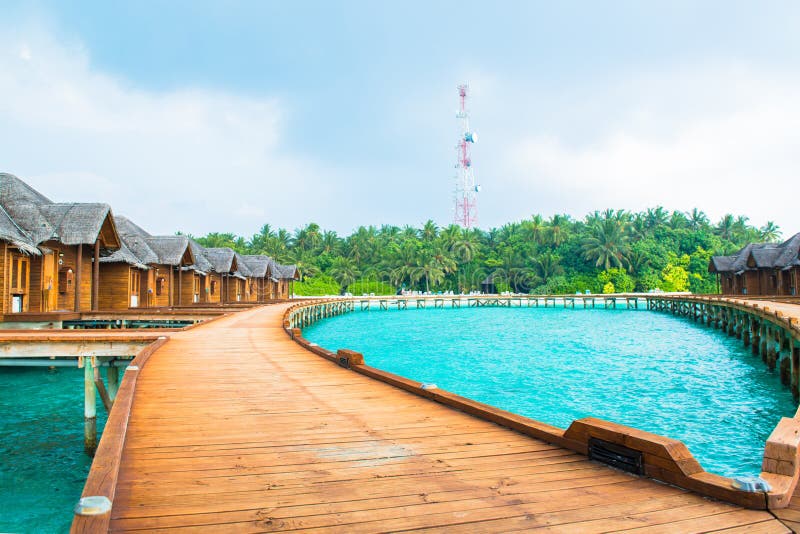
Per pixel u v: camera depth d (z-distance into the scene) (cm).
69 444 1114
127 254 2991
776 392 1566
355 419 623
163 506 362
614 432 450
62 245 2502
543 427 543
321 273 8844
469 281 8888
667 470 404
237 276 4684
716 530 321
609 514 349
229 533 321
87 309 2836
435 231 10056
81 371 1822
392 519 343
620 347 2655
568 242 8900
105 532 299
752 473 902
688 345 2736
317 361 1093
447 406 690
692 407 1359
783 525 326
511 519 343
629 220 9419
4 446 1098
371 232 10275
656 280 7806
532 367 2006
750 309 2355
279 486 404
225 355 1177
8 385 1636
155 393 770
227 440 533
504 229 10031
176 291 3741
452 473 435
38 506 809
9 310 2070
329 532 324
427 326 4019
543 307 6775
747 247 4834
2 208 2211
